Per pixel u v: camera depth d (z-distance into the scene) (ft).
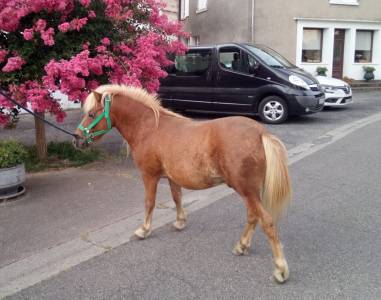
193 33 82.28
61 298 11.60
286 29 64.69
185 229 16.15
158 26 24.11
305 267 13.00
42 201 18.86
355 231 15.49
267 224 11.84
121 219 16.89
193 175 13.07
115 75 21.65
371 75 70.59
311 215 17.10
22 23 21.07
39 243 14.87
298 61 66.49
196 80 40.24
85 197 19.35
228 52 38.75
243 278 12.48
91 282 12.39
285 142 30.48
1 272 13.01
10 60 19.21
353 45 71.00
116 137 32.30
